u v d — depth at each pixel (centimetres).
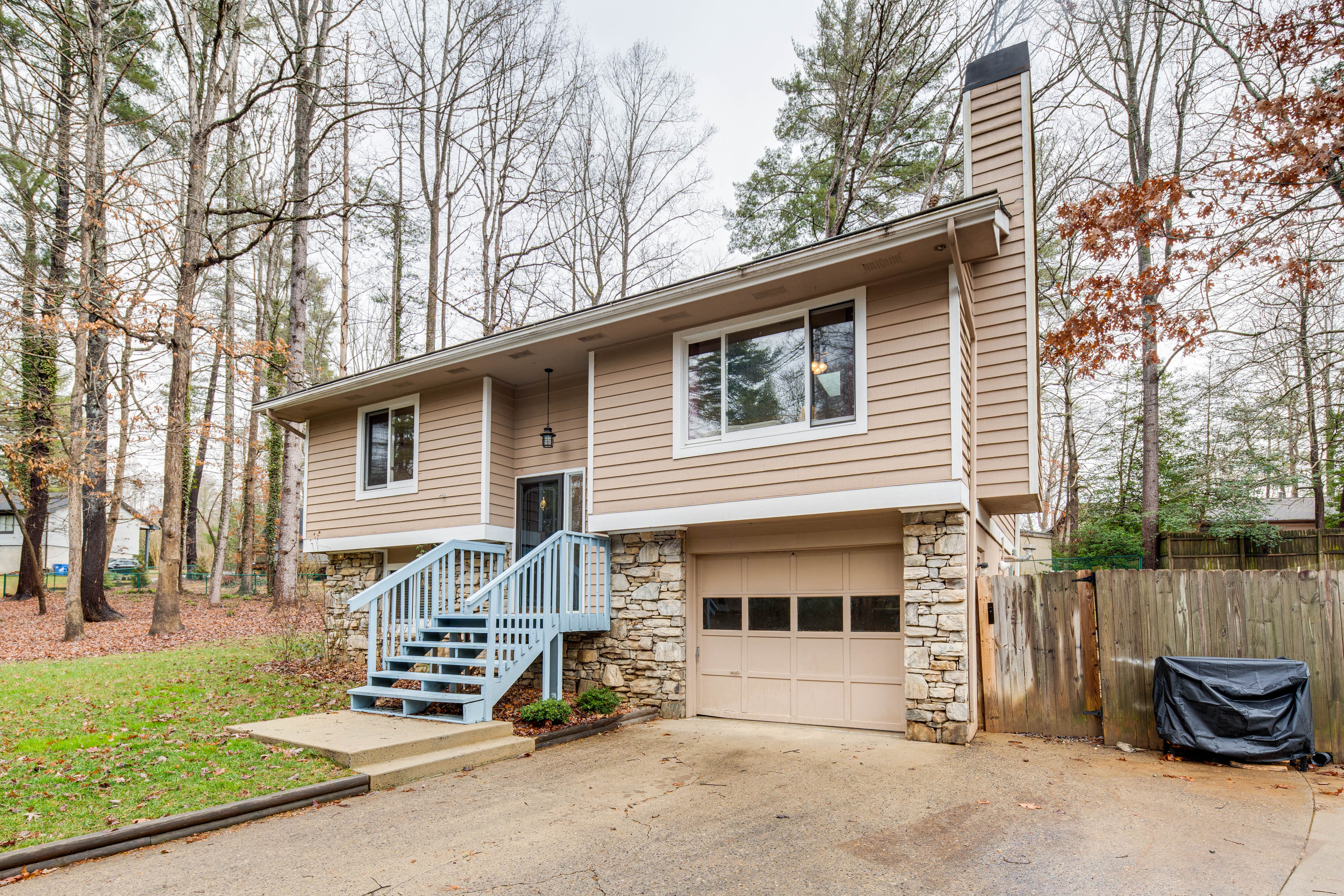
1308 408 1286
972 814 456
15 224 1473
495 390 1012
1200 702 579
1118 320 814
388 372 1005
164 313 1388
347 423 1157
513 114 1991
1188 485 1531
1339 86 670
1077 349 845
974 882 356
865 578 744
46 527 2448
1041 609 690
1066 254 1872
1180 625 632
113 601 2122
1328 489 1559
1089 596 673
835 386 717
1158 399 1544
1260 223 708
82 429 1459
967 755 605
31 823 423
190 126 1401
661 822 451
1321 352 989
